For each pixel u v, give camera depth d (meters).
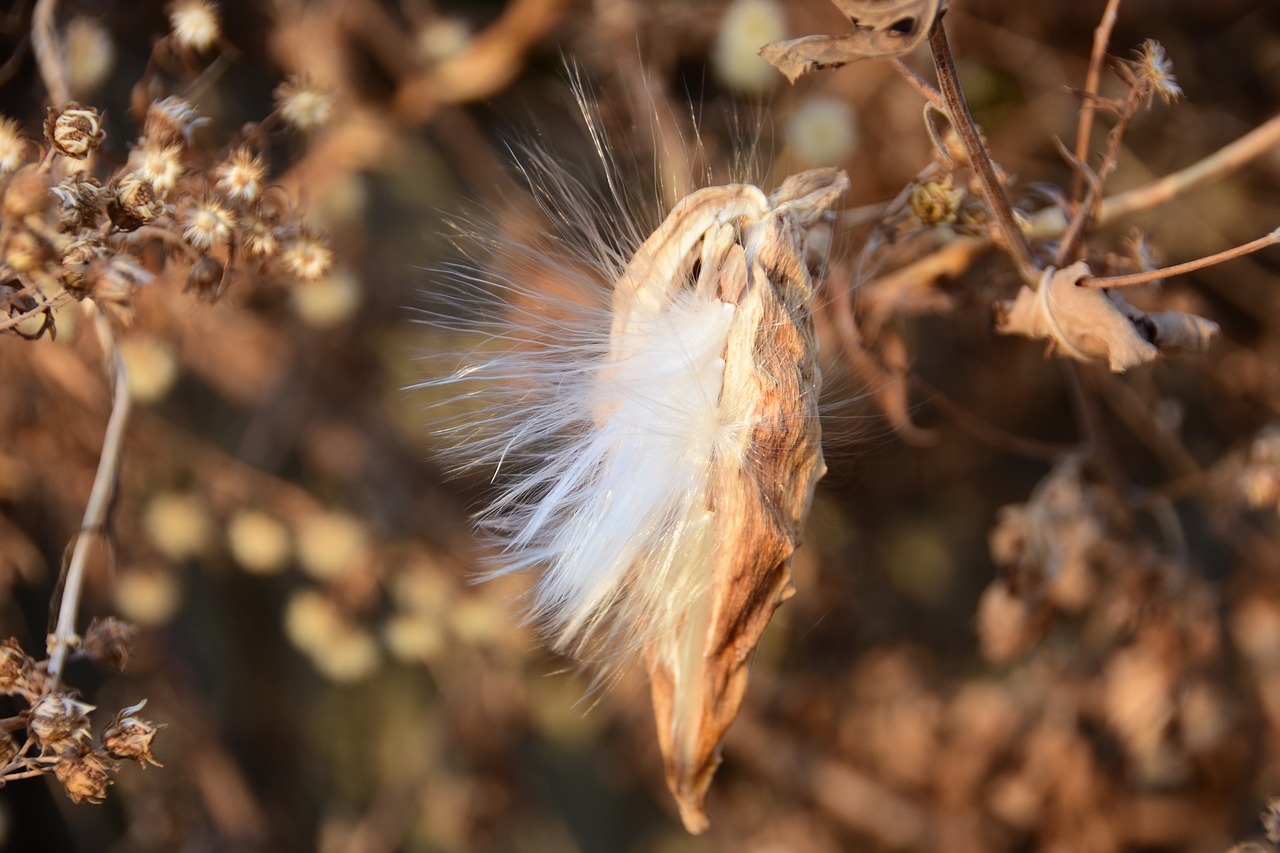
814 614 0.82
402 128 0.73
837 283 0.60
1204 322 0.56
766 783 0.84
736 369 0.54
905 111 0.71
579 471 0.55
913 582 0.92
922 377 0.85
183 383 0.76
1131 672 0.70
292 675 0.93
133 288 0.57
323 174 0.71
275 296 0.71
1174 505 0.84
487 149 0.74
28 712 0.56
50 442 0.68
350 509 0.75
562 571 0.55
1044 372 0.84
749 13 0.69
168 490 0.72
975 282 0.61
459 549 0.73
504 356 0.57
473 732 0.82
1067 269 0.56
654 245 0.55
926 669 0.87
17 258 0.57
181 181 0.58
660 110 0.69
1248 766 0.74
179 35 0.62
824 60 0.54
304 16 0.72
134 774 0.80
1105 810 0.73
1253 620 0.75
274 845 0.86
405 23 0.75
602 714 0.84
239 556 0.73
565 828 1.00
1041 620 0.66
